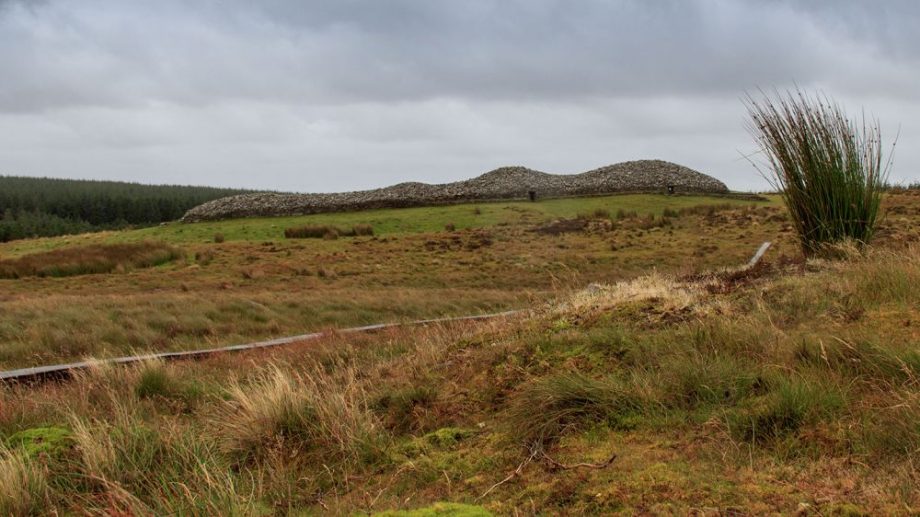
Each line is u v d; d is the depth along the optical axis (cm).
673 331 590
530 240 3164
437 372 654
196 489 418
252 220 4781
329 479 450
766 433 397
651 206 4262
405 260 2944
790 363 480
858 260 776
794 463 364
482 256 2906
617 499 348
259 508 394
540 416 464
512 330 740
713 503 331
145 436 501
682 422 430
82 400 684
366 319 1844
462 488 404
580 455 412
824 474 347
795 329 563
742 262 2266
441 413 539
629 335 590
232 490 385
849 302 597
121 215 14362
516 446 446
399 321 1598
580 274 2441
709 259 2380
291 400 538
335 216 4653
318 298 2064
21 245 4956
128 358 977
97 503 416
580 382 485
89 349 1373
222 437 532
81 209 15025
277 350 1130
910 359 436
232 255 3241
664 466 375
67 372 945
